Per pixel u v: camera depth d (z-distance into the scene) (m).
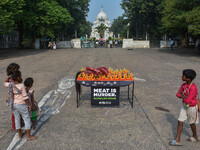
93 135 4.16
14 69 3.95
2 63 14.22
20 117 4.09
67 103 6.12
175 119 4.97
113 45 52.41
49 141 3.95
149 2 41.53
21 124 4.12
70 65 13.11
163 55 20.36
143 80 9.06
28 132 3.97
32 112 4.28
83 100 6.41
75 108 5.70
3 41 35.06
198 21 19.27
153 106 5.87
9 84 3.79
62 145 3.80
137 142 3.89
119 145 3.79
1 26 21.55
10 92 3.79
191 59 16.84
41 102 6.19
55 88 7.70
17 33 41.75
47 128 4.50
